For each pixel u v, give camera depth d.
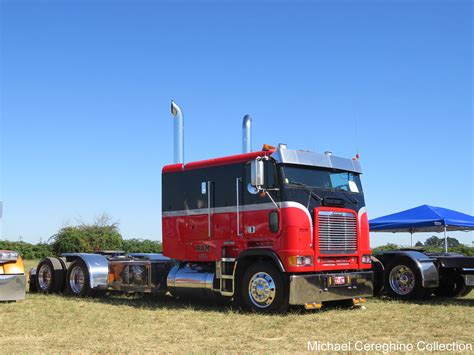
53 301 11.46
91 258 12.36
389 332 7.72
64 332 7.77
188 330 7.90
